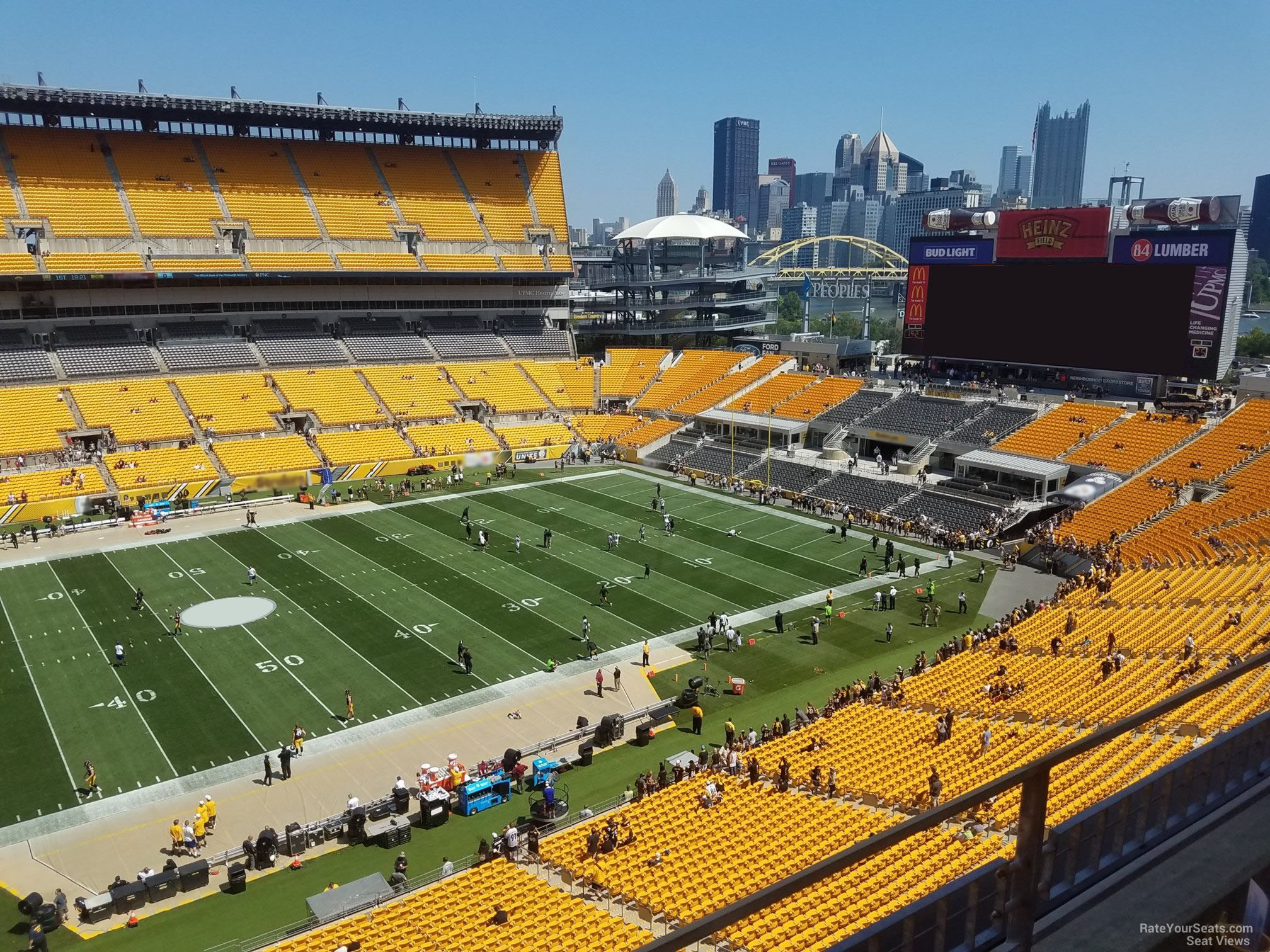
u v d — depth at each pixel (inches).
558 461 3956.7
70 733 1712.6
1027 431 3238.2
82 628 2171.5
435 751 1670.8
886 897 999.6
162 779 1573.6
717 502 3351.4
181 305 4001.0
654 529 3009.4
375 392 4069.9
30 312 3703.3
